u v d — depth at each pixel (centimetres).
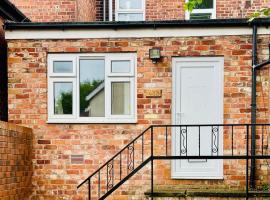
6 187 927
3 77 1105
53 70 1067
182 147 1048
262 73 1034
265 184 1027
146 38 1054
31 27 1058
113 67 1064
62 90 1069
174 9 1333
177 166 1050
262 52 1039
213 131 1023
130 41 1055
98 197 985
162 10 1336
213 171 1045
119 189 1043
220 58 1048
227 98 1041
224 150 1037
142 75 1053
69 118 1060
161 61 1052
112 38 1058
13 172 960
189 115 1051
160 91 1050
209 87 1051
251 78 1039
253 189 1016
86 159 1052
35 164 1055
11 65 1064
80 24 1048
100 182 1044
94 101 1065
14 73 1064
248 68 1040
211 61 1050
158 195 980
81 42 1062
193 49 1048
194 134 1051
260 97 1034
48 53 1067
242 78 1041
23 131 1010
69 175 1052
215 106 1048
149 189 1040
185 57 1052
